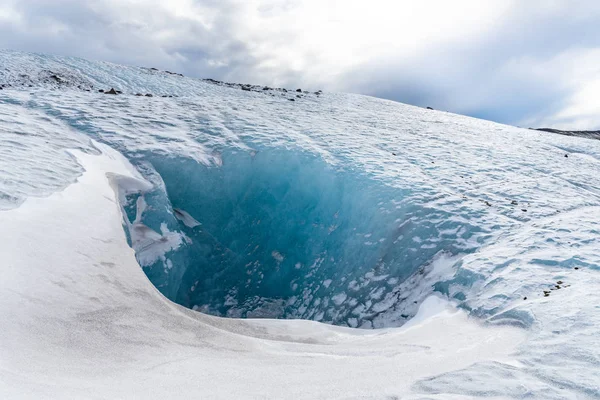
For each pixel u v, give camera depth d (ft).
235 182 39.86
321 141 50.14
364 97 139.95
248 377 11.12
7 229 16.83
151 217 31.50
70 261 17.43
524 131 104.47
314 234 37.37
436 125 83.76
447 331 17.69
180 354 13.14
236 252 36.83
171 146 39.91
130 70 118.01
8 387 8.15
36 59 102.58
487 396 9.42
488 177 45.44
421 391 9.81
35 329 12.17
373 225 34.12
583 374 10.57
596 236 26.73
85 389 8.91
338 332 23.00
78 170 28.37
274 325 22.99
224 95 104.06
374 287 29.07
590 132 166.91
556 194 40.83
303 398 9.39
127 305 16.62
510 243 26.86
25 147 29.78
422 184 38.68
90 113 46.06
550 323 15.01
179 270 31.73
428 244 29.91
